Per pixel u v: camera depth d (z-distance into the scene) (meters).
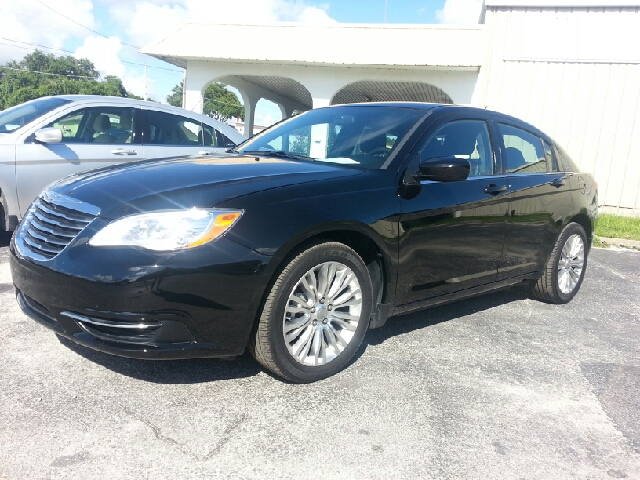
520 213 4.25
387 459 2.41
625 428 2.83
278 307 2.83
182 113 6.87
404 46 12.62
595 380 3.41
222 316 2.67
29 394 2.74
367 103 4.35
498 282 4.25
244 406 2.77
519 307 4.92
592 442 2.68
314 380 3.08
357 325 3.21
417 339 3.89
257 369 3.19
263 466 2.30
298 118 4.53
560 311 4.88
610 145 11.33
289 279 2.84
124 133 6.28
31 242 2.91
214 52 13.35
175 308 2.56
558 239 4.82
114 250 2.57
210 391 2.89
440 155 3.73
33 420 2.51
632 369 3.62
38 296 2.75
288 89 18.67
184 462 2.28
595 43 11.20
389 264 3.28
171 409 2.69
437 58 12.20
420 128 3.71
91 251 2.60
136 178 3.01
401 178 3.40
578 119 11.44
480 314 4.61
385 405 2.88
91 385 2.88
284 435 2.54
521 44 11.61
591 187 5.33
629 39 11.00
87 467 2.21
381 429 2.65
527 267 4.52
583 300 5.33
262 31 13.67
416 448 2.51
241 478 2.21
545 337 4.14
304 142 4.09
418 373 3.31
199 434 2.49
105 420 2.55
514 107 11.75
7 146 5.39
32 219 3.06
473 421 2.79
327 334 3.11
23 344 3.32
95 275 2.54
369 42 12.90
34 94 73.50
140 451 2.34
